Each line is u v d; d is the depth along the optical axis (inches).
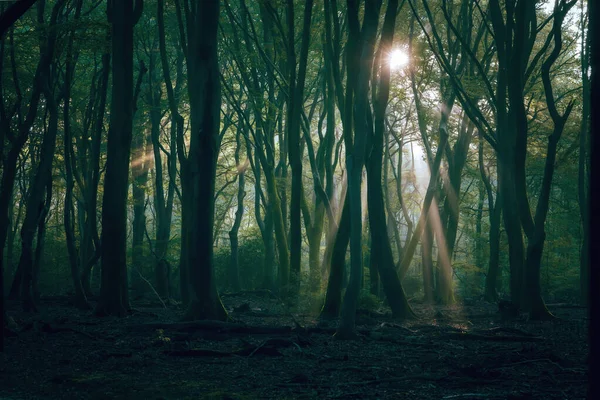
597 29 197.2
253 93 1066.1
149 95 1249.4
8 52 872.3
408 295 1540.4
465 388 374.9
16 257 1675.7
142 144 1497.3
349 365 460.4
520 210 862.5
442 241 1228.5
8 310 877.2
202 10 695.1
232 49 1144.2
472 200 1647.4
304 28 853.8
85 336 604.4
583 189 1168.2
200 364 462.6
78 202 1330.0
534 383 388.5
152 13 1141.1
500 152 943.0
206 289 692.1
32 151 1202.6
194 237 695.1
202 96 696.4
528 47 908.6
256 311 912.9
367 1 569.6
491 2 905.5
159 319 772.6
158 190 1322.6
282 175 1342.3
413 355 513.0
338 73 874.1
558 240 1450.5
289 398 346.9
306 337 597.0
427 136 1163.9
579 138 1176.2
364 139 566.3
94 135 1081.4
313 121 1572.3
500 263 1615.4
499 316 893.2
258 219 1508.4
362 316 787.4
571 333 683.4
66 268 1517.0
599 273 194.2
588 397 195.0
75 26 756.0
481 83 1069.8
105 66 895.1
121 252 818.2
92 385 380.5
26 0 386.3
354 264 600.1
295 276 882.1
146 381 396.2
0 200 709.3
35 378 402.9
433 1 1105.4
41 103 1186.6
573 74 1206.9
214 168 703.1
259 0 924.0
